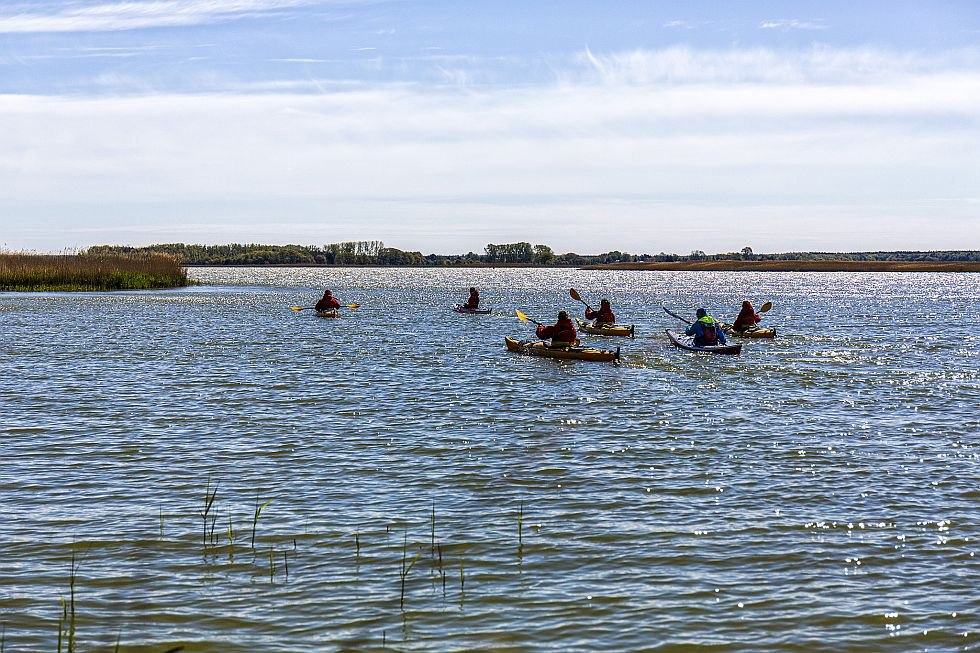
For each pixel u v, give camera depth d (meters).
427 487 12.11
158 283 78.69
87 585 8.72
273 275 152.88
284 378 22.22
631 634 7.81
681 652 7.52
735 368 24.42
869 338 34.16
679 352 28.39
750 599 8.50
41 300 57.00
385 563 9.34
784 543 9.96
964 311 53.38
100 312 46.97
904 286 109.31
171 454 13.80
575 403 18.67
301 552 9.62
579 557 9.54
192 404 18.25
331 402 18.66
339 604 8.36
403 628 7.89
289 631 7.82
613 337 33.44
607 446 14.57
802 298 73.44
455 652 7.48
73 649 7.45
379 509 11.12
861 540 10.05
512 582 8.89
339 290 86.50
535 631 7.86
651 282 129.75
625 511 11.09
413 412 17.58
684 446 14.58
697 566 9.30
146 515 10.78
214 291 76.56
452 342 32.12
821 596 8.57
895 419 16.94
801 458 13.76
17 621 7.95
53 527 10.30
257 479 12.44
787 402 18.86
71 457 13.55
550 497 11.67
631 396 19.59
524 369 24.20
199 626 7.90
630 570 9.19
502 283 117.94
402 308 54.72
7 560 9.30
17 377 21.89
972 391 20.36
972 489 12.02
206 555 9.51
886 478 12.59
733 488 12.10
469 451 14.18
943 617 8.13
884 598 8.53
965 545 9.89
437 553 9.63
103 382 21.17
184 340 32.22
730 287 106.69
